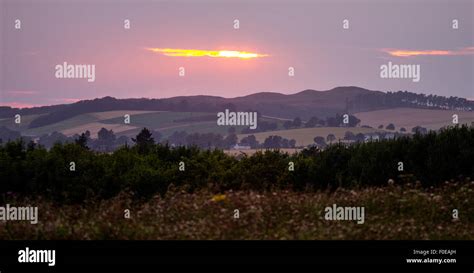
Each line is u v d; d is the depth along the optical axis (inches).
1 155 719.7
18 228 506.3
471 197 581.0
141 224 493.7
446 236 491.2
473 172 675.4
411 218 521.7
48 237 490.6
